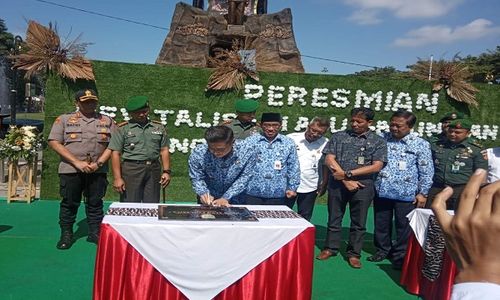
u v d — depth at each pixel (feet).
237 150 11.69
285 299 9.82
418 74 25.67
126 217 9.87
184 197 24.64
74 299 11.81
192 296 9.46
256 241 9.63
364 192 15.20
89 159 16.16
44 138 23.12
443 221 2.53
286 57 28.58
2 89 79.30
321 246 18.03
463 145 15.15
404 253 15.17
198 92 24.34
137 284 9.36
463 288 2.38
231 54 24.44
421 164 15.19
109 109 23.57
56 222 19.38
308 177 16.97
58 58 22.62
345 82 25.12
